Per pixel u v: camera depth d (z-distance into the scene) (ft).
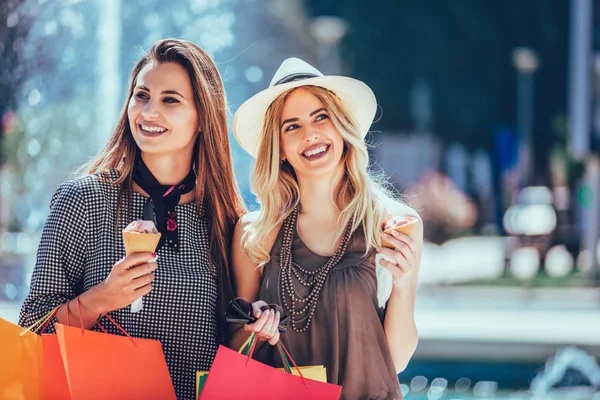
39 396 11.07
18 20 32.50
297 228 13.00
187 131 12.69
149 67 12.70
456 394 28.14
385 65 105.09
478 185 109.40
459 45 104.68
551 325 33.94
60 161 35.04
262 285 12.85
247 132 13.50
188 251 12.71
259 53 68.95
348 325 12.44
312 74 12.96
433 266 68.39
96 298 11.25
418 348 30.81
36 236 35.37
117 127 13.05
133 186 12.82
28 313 11.98
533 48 102.53
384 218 12.89
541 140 100.01
